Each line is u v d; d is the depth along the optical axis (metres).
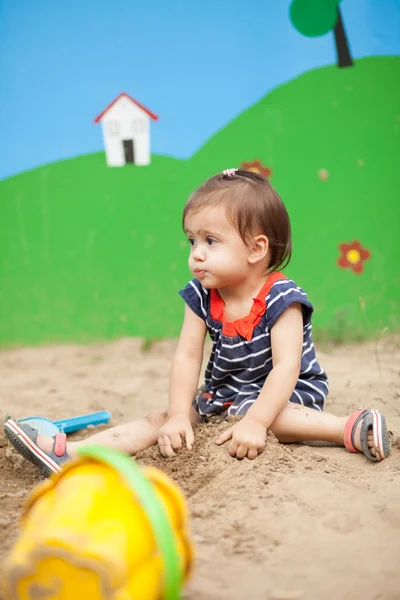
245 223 2.51
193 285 2.76
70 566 1.34
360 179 4.86
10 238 4.91
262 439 2.34
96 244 4.92
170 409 2.60
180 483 2.20
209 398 2.72
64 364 4.48
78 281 4.94
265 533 1.85
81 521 1.38
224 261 2.51
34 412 3.39
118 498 1.42
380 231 4.88
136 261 4.92
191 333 2.74
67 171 4.88
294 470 2.25
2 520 1.97
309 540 1.82
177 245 4.90
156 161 4.86
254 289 2.61
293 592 1.59
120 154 4.86
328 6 4.76
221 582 1.63
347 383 3.56
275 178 4.86
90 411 3.41
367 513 1.95
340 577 1.65
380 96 4.82
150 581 1.38
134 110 4.82
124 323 4.95
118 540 1.36
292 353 2.50
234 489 2.12
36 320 4.95
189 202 2.58
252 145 4.84
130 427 2.57
